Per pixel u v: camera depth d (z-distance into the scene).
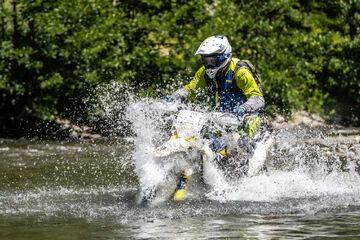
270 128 17.06
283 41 37.28
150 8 36.59
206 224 11.54
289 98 36.19
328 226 11.23
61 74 33.47
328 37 39.69
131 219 12.20
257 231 10.80
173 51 36.19
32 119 36.78
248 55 36.62
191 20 36.22
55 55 32.94
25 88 33.97
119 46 35.00
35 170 21.06
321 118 42.72
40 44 33.28
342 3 41.59
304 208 13.37
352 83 40.91
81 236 10.54
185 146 14.20
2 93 35.12
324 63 39.69
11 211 13.30
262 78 35.91
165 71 34.81
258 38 36.41
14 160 23.98
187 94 16.36
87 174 20.17
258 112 15.66
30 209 13.56
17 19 33.88
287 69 36.62
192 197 14.87
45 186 17.48
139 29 35.62
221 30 35.59
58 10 32.78
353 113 42.56
